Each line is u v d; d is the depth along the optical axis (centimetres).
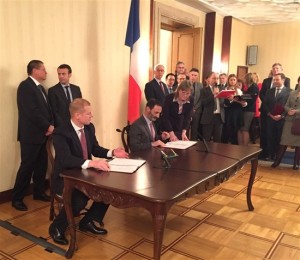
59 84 331
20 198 301
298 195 344
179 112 335
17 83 314
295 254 222
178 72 483
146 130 281
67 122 227
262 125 497
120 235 246
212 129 495
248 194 297
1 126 306
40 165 314
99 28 404
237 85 547
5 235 246
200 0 584
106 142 438
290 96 443
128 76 458
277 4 612
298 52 771
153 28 517
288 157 518
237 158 241
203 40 682
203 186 188
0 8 294
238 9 661
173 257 214
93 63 402
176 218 279
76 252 220
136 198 163
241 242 238
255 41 828
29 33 321
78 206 212
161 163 220
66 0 357
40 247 227
